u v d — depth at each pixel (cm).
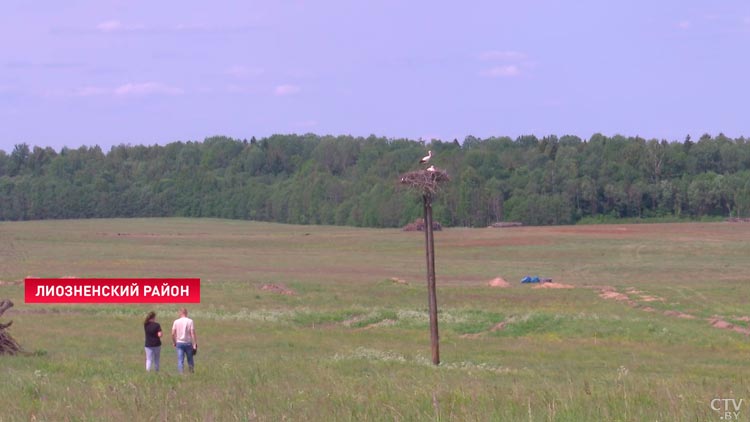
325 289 8944
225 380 3050
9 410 2159
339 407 2031
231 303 7900
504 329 6322
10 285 9206
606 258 14038
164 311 7181
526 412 1881
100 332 5756
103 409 2086
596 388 2411
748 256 13950
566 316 6569
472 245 16600
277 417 1919
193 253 15250
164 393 2414
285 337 5788
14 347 4350
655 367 4603
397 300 8125
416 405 2009
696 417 1784
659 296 7981
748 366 4712
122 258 13788
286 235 19975
